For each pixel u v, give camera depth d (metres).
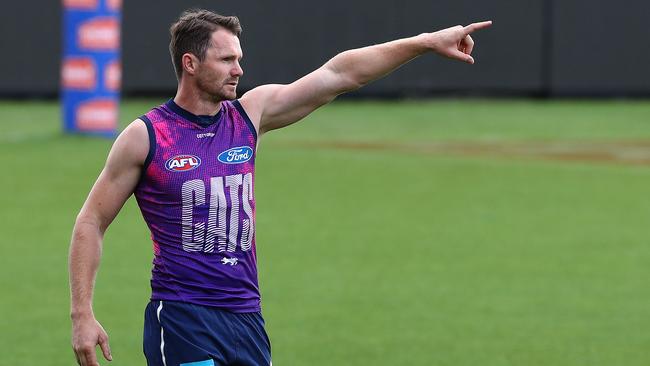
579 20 107.88
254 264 16.56
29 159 61.91
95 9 71.88
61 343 27.94
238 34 16.36
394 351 27.44
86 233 15.97
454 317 30.78
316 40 102.50
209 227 16.06
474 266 37.31
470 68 108.19
